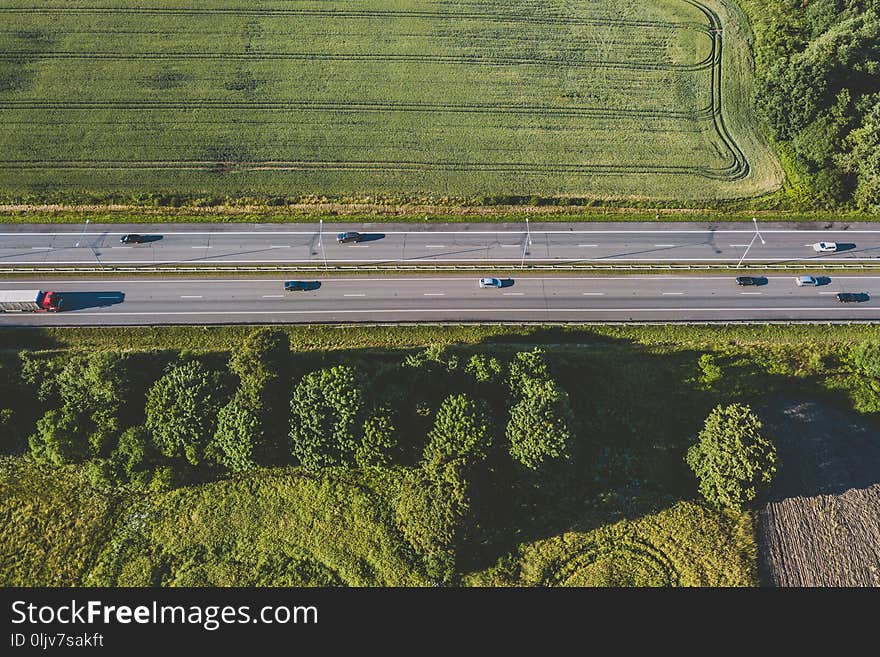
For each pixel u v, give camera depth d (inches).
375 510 3088.1
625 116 4729.3
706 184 4328.3
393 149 4485.7
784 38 4982.8
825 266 3900.1
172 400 3075.8
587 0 5428.2
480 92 4847.4
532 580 2967.5
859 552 3038.9
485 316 3698.3
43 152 4402.1
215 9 5300.2
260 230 4057.6
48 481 3137.3
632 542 3068.4
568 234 4072.3
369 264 3902.6
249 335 3472.0
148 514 3093.0
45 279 3794.3
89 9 5255.9
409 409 3129.9
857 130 4010.8
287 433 3110.2
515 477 3120.1
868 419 3422.7
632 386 3454.7
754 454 2977.4
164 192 4215.1
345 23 5260.8
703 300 3764.8
